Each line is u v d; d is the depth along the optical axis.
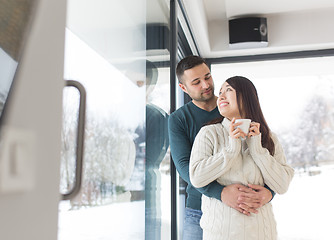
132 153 1.51
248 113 1.60
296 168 4.35
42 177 0.42
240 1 3.79
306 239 4.14
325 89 4.46
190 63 2.16
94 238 1.07
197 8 3.16
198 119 2.19
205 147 1.56
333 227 4.12
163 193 2.19
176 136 2.12
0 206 0.35
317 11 4.10
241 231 1.44
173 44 2.59
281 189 1.52
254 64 4.56
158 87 2.13
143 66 1.76
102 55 1.19
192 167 1.54
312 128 4.41
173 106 2.52
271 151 1.58
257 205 1.47
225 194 1.48
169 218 2.37
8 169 0.36
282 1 3.82
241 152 1.57
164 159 2.26
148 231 1.78
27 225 0.39
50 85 0.45
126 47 1.48
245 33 4.03
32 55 0.42
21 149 0.38
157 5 2.18
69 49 0.96
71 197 0.70
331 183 4.24
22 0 0.43
